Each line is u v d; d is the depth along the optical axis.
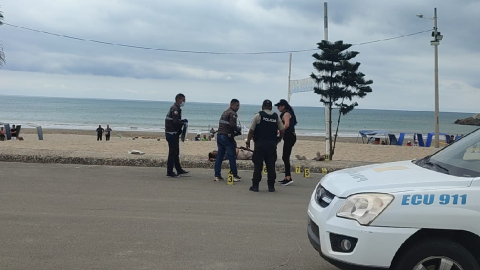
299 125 80.62
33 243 5.14
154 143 25.56
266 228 6.02
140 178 9.45
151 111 123.12
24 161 10.98
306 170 10.68
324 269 4.63
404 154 20.44
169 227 5.92
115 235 5.52
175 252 5.00
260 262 4.78
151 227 5.89
